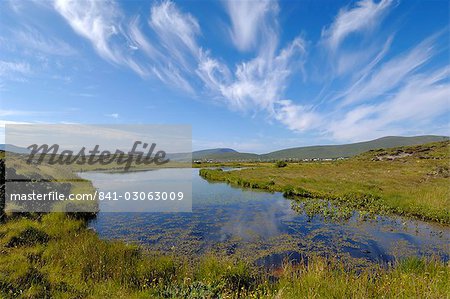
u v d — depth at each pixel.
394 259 10.30
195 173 58.66
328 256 10.62
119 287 6.79
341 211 17.70
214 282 7.31
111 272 7.82
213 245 11.79
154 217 16.84
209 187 31.75
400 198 19.62
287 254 10.83
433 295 5.49
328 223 15.42
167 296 6.56
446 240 12.49
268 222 15.75
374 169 41.38
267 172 44.62
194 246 11.62
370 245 11.91
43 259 8.17
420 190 21.39
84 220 15.28
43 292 5.81
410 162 47.66
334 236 13.12
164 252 10.74
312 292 6.19
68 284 6.55
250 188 30.69
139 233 13.46
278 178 34.88
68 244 9.63
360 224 15.16
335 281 6.94
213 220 16.19
